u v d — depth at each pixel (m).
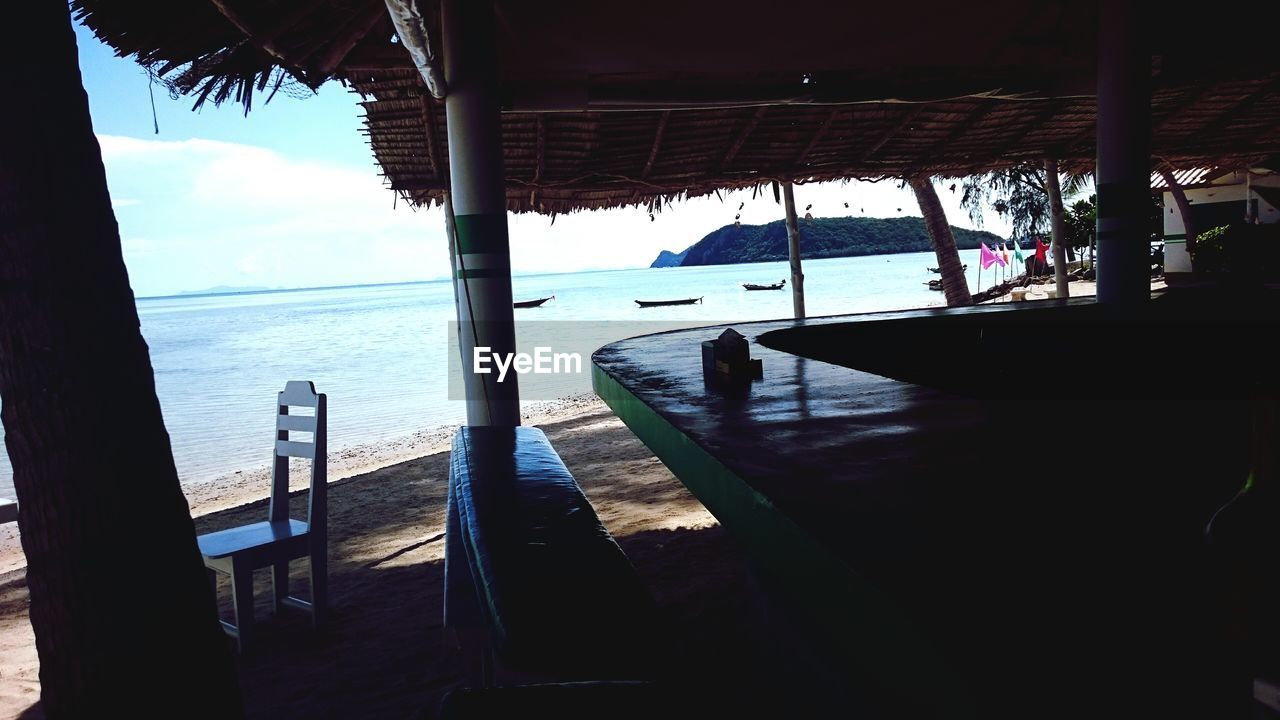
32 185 1.76
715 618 3.52
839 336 4.18
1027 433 1.49
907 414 1.77
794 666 2.13
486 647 2.25
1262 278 13.59
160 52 3.46
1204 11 5.89
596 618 1.34
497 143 4.35
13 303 1.77
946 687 0.70
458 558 2.24
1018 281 31.56
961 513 1.05
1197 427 1.47
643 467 7.18
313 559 4.06
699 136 6.81
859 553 0.93
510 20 4.90
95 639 1.84
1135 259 5.05
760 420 1.83
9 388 1.80
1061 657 0.67
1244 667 0.61
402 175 6.63
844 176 7.88
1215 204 21.11
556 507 1.88
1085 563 0.85
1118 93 4.98
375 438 12.32
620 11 4.99
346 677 3.47
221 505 8.10
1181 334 3.09
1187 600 0.75
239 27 3.45
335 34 4.04
